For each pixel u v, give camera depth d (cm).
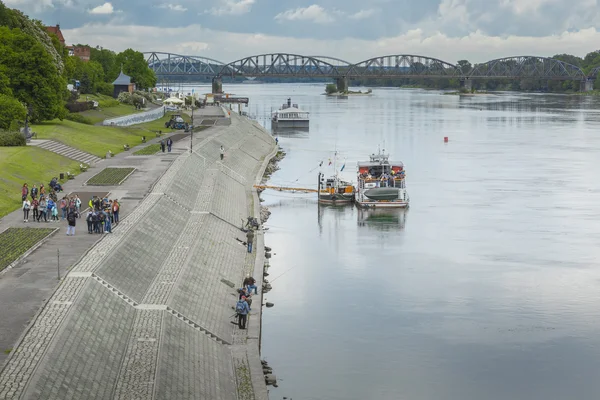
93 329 6003
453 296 8969
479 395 6575
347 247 11056
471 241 11412
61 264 7369
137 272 7731
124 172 12988
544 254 10675
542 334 7831
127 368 5712
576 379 6881
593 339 7712
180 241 9412
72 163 13650
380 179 14450
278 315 8256
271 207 13875
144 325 6500
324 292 9050
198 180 13638
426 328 7988
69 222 8531
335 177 15038
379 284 9381
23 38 16762
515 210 13512
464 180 16688
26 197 9562
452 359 7262
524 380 6856
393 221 12738
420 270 9969
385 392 6588
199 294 7706
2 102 14450
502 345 7575
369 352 7388
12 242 8169
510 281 9506
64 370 5238
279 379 6775
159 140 18525
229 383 6138
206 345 6600
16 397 4675
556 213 13250
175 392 5541
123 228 8906
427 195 14962
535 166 18738
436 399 6488
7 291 6556
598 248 10981
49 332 5641
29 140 14638
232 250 9938
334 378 6825
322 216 13138
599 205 13925
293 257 10462
